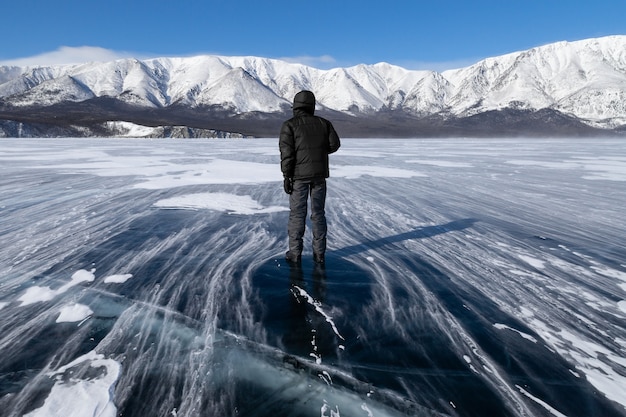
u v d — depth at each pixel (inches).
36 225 166.6
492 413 57.1
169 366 66.8
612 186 309.9
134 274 110.6
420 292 101.3
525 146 1343.5
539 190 289.6
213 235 154.4
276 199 240.1
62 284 102.3
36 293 96.1
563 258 130.9
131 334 77.2
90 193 252.7
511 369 68.2
